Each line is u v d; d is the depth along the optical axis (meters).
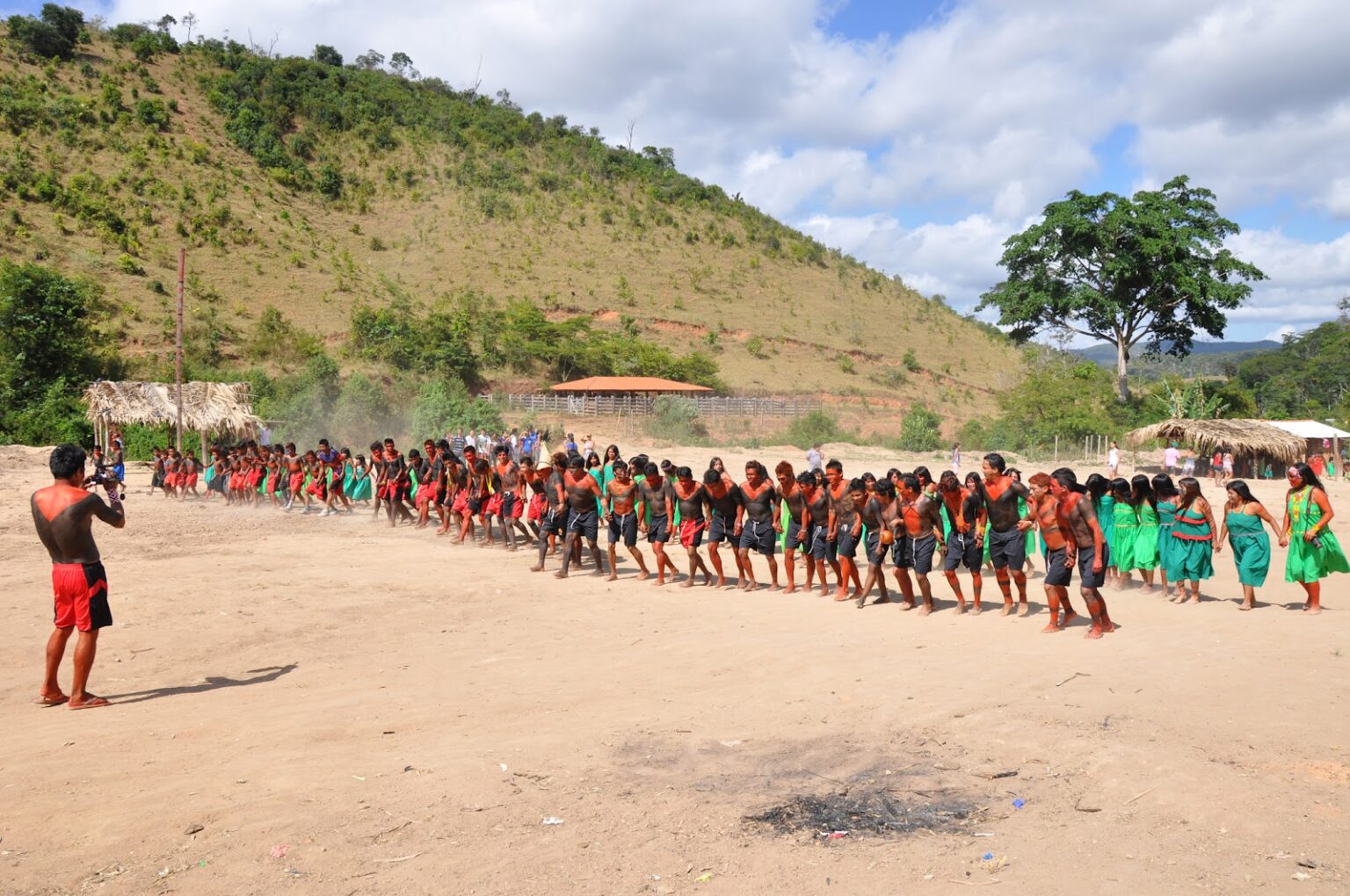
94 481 18.28
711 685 7.25
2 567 13.38
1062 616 9.90
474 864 3.96
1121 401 56.97
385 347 62.16
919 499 10.32
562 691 7.06
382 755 5.45
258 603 10.89
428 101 119.25
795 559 15.25
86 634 6.75
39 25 95.62
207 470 24.61
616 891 3.73
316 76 114.38
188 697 6.98
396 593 11.63
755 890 3.73
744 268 100.50
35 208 70.44
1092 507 8.89
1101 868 3.82
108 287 62.78
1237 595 11.89
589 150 117.81
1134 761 5.02
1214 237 55.84
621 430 54.06
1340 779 4.68
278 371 57.28
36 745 5.71
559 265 90.94
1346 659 7.44
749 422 58.94
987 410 76.44
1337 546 10.02
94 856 4.06
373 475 23.06
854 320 93.12
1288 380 89.12
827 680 7.31
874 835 4.27
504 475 15.69
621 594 11.77
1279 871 3.73
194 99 100.44
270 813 4.52
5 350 41.66
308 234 85.88
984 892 3.65
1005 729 5.76
